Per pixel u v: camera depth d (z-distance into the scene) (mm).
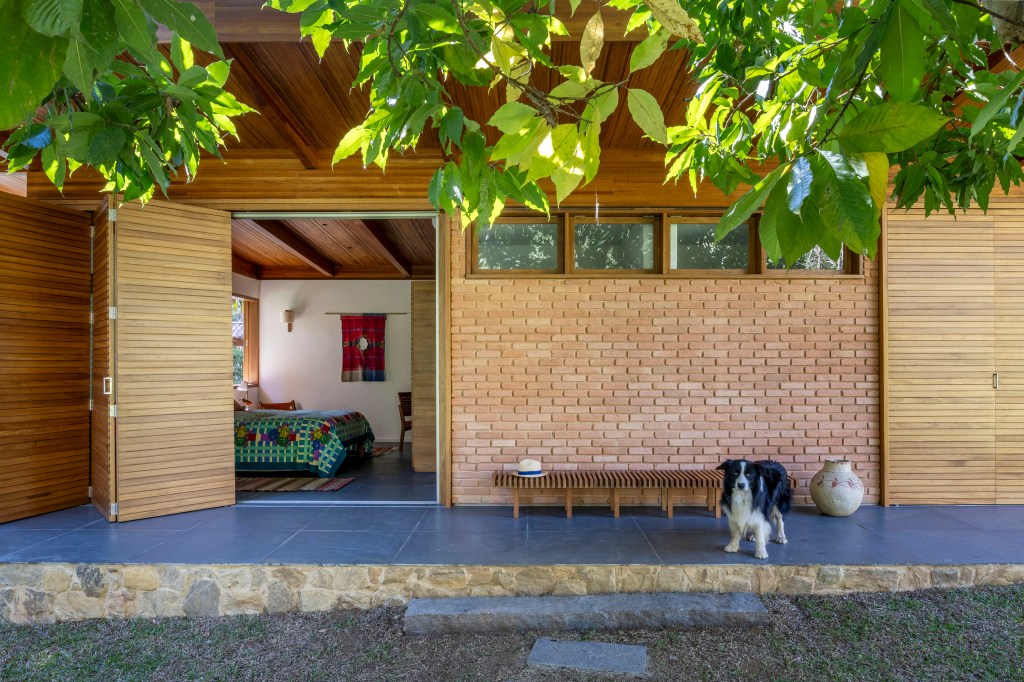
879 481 4840
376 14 1124
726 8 1789
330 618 3348
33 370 4543
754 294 4871
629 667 2807
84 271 4914
